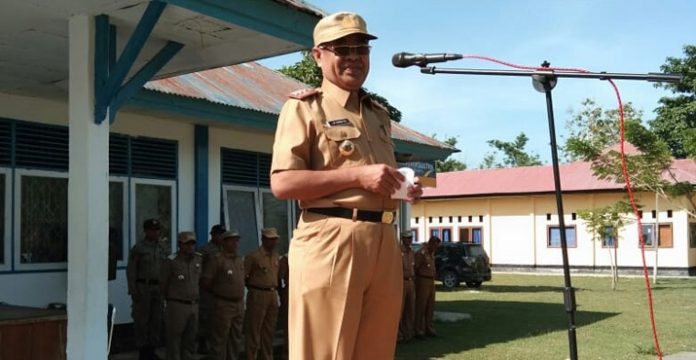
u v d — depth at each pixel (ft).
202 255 29.78
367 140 8.65
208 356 27.96
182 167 35.58
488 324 44.29
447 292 70.79
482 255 77.46
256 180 40.16
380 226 8.46
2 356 16.37
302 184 8.12
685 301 58.75
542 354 33.22
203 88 34.68
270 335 29.25
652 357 32.48
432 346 35.47
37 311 18.37
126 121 32.83
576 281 85.05
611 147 73.61
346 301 8.21
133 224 33.12
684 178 87.66
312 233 8.41
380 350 8.77
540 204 104.88
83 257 17.48
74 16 17.85
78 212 17.65
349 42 8.59
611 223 76.38
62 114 30.42
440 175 118.62
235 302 27.48
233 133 38.68
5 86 26.91
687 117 105.60
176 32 19.45
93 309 17.48
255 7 18.74
